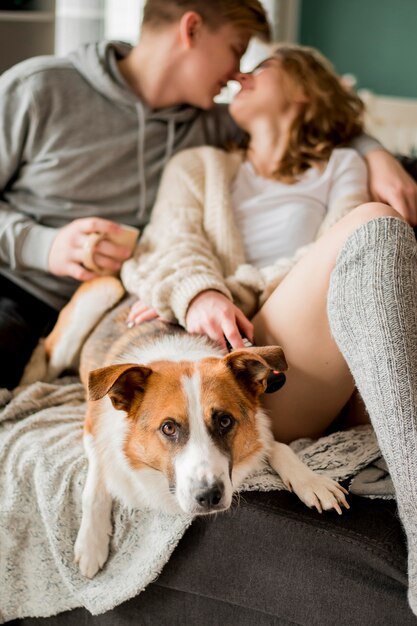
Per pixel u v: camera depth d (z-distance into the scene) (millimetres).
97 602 1403
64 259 1843
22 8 2803
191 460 1268
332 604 1323
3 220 1941
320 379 1558
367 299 1352
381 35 3990
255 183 2049
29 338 1906
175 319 1706
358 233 1429
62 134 2004
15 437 1595
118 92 2027
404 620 1288
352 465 1457
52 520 1451
